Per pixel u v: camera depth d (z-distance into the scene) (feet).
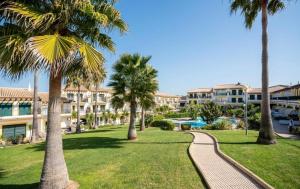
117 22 27.12
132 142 59.31
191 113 170.60
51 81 25.34
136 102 65.31
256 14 55.01
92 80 25.89
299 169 29.68
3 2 21.54
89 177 30.27
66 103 151.12
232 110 173.06
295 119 128.36
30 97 115.34
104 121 189.98
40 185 24.68
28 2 23.27
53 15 21.45
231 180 27.27
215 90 258.78
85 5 22.13
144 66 65.62
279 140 54.70
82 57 22.21
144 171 32.19
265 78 49.88
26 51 19.08
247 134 67.36
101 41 28.17
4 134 102.78
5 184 29.71
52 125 25.13
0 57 20.99
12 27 22.91
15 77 23.85
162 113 209.26
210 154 41.50
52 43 19.99
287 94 156.76
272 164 32.30
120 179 29.19
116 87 64.08
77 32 26.04
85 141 63.93
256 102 235.61
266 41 50.42
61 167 25.35
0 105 103.40
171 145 52.37
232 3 54.70
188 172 31.22
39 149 57.11
